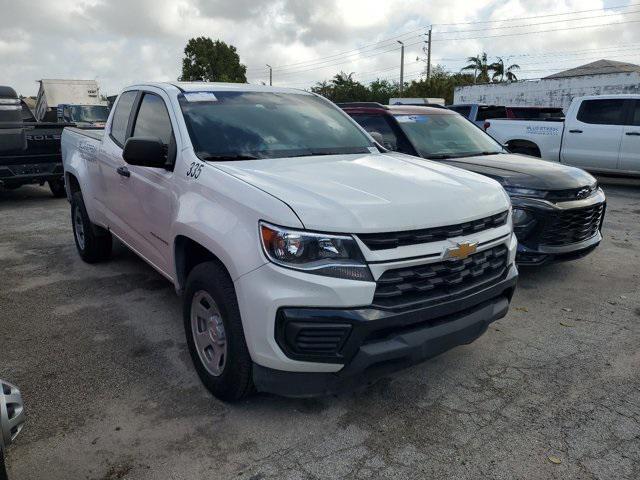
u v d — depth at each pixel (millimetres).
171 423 3055
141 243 4355
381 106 6805
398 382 3516
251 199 2881
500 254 3352
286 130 4105
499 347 4027
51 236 7352
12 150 9273
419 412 3189
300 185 3004
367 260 2686
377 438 2945
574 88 24484
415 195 3006
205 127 3799
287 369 2746
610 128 10820
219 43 63812
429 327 2906
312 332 2658
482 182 3535
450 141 6465
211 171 3312
